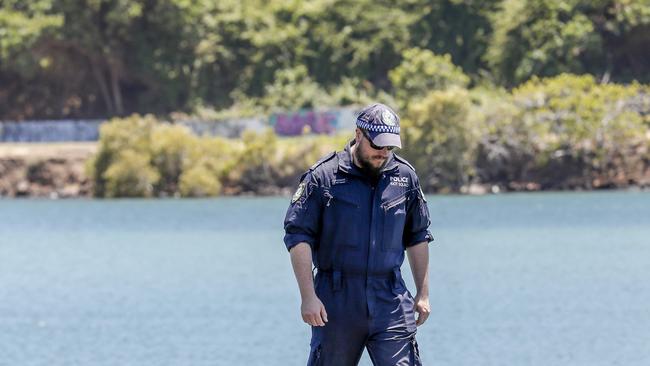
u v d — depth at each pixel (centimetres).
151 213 13988
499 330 4541
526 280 6475
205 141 17150
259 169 16988
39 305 5809
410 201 2142
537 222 11512
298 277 2078
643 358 3853
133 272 7600
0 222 13150
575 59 19450
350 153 2125
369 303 2095
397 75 17875
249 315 5238
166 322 5053
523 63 19388
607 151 16500
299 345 4297
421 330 4584
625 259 7775
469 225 11288
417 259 2169
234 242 10069
